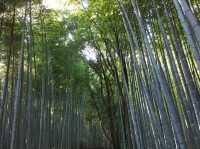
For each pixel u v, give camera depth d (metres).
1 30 8.11
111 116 11.66
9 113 8.48
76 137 15.14
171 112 5.05
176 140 5.00
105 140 19.28
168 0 6.25
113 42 9.18
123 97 9.95
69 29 11.17
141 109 7.60
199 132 5.18
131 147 9.48
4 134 8.34
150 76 6.10
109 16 8.19
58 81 12.65
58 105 13.24
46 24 9.91
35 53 10.45
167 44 5.73
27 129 7.95
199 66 3.48
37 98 10.80
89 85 13.57
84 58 12.12
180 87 5.50
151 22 6.62
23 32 7.61
